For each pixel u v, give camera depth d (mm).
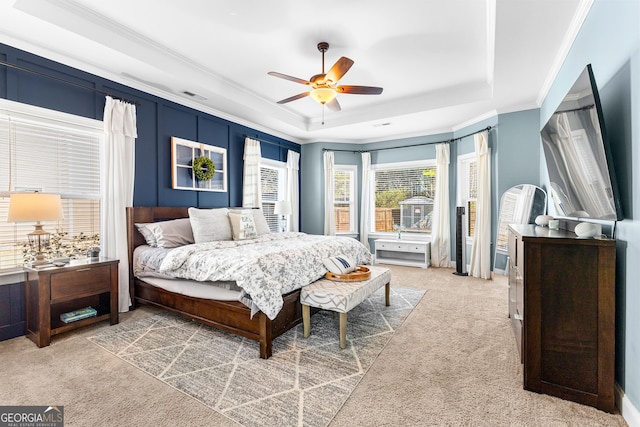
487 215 4734
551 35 2576
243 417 1619
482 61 3508
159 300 3154
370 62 3535
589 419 1603
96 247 3215
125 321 3014
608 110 1863
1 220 2627
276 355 2314
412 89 4348
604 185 1672
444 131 5688
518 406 1704
